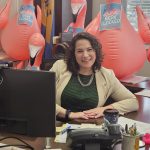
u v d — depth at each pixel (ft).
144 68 12.75
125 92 7.30
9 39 11.96
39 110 4.25
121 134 4.56
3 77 4.25
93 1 14.05
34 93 4.21
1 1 13.17
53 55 11.83
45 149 4.69
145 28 9.63
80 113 6.37
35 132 4.33
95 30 9.33
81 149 4.61
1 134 5.20
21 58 12.11
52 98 4.20
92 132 4.53
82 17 10.93
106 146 4.60
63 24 13.01
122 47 9.06
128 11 13.01
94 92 7.14
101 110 6.48
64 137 5.11
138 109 6.95
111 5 9.05
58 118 6.29
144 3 12.90
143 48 9.54
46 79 4.17
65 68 7.36
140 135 4.96
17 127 4.37
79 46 7.13
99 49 7.31
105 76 7.28
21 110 4.28
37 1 12.76
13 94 4.26
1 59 11.97
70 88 7.17
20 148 4.75
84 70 7.24
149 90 8.55
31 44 11.27
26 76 4.21
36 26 11.71
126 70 9.36
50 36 12.56
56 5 12.85
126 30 9.16
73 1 10.77
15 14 12.76
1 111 4.34
